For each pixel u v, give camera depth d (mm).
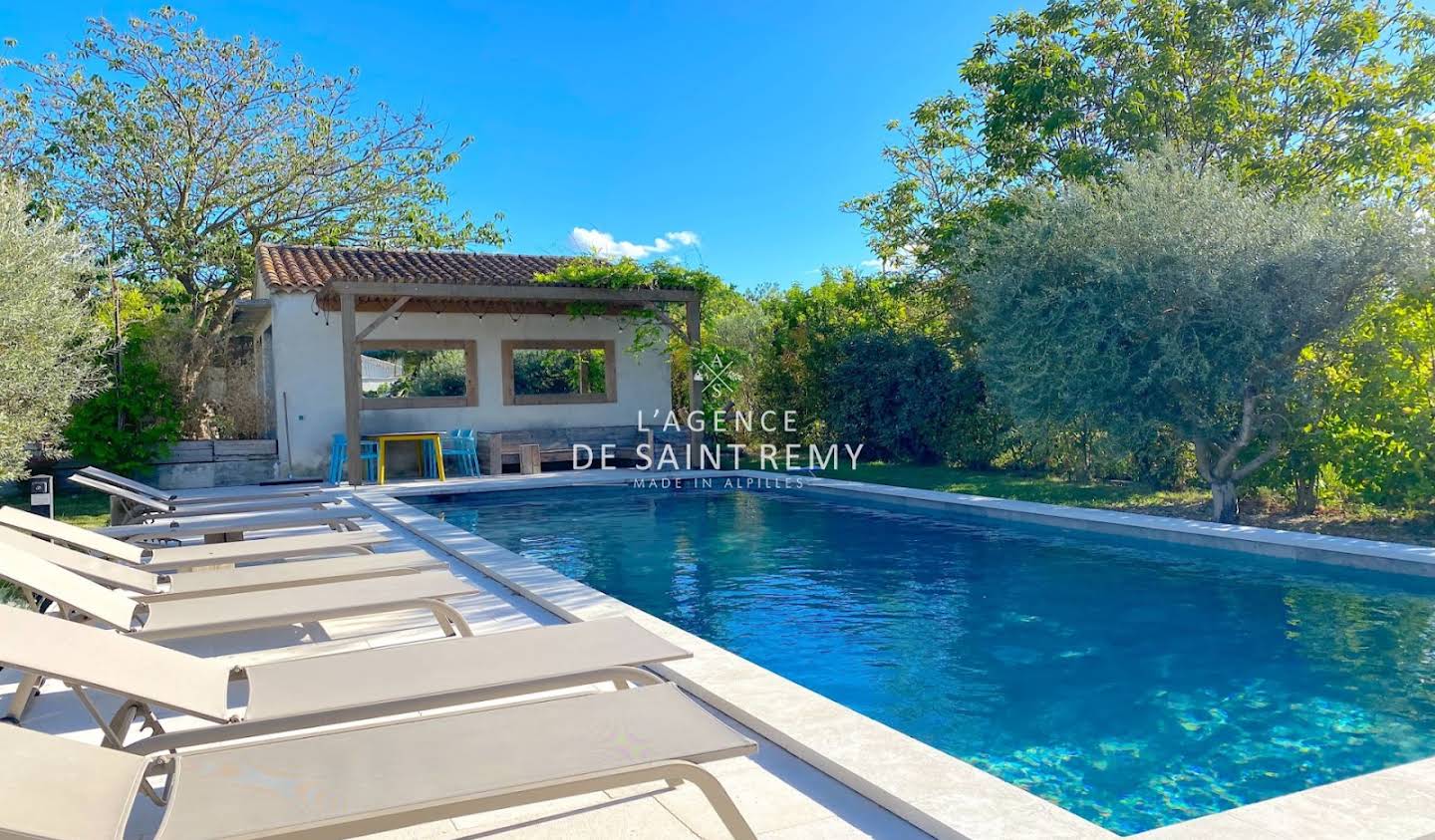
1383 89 14484
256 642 5316
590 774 2371
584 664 3525
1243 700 4906
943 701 4965
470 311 16766
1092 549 9094
